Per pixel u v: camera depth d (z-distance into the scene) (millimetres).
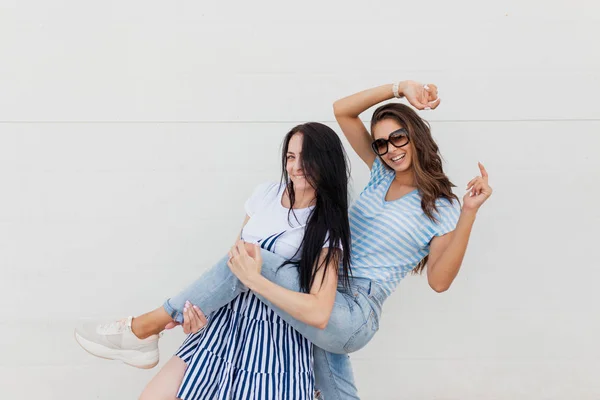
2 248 2389
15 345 2416
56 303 2414
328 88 2359
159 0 2320
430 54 2348
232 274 1702
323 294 1670
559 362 2459
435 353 2461
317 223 1741
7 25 2312
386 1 2334
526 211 2410
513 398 2475
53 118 2357
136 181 2391
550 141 2383
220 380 1755
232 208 2402
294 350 1768
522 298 2441
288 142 1823
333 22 2338
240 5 2326
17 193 2377
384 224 1948
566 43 2348
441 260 1843
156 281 2418
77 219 2395
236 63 2348
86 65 2340
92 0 2316
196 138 2377
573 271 2428
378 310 1930
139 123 2369
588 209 2408
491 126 2377
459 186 2398
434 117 2377
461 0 2332
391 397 2473
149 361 1875
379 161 2123
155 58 2344
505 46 2350
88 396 2443
